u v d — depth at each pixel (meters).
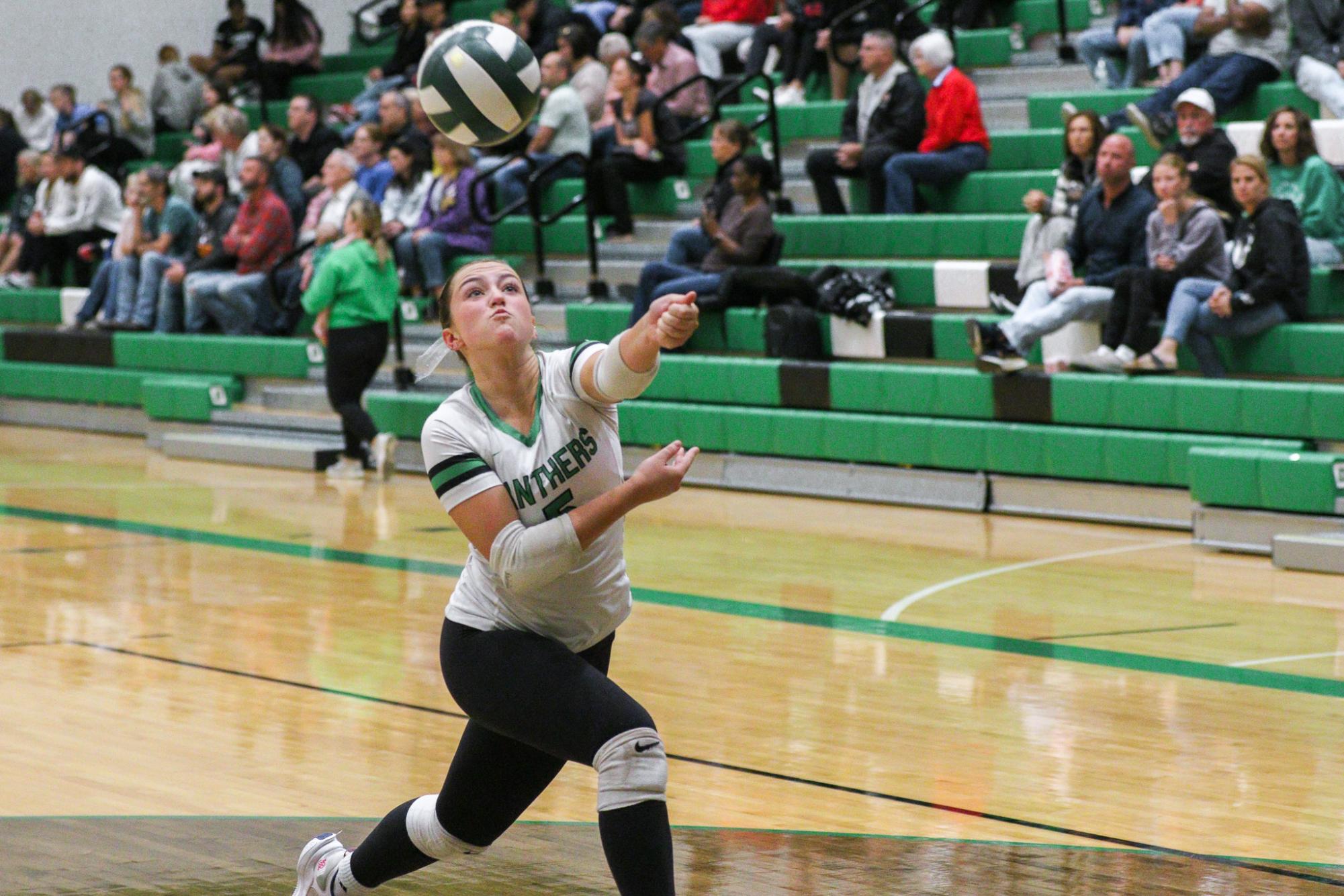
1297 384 17.72
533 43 29.62
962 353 20.69
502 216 25.77
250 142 30.30
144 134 35.12
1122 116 22.66
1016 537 18.02
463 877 7.64
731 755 9.81
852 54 26.48
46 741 10.16
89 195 31.62
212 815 8.66
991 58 26.66
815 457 21.20
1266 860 7.84
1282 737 10.23
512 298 6.12
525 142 27.52
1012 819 8.53
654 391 22.70
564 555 5.83
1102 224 19.69
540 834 8.34
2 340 30.91
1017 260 21.94
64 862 7.84
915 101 23.66
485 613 6.18
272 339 26.50
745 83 25.50
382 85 32.00
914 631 13.38
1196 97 20.31
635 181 26.28
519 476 6.09
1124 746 10.00
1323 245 19.30
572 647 6.27
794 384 21.31
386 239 25.22
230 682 11.72
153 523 19.27
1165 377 18.66
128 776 9.42
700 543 17.70
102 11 37.81
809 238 23.84
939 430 19.92
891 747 9.98
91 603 14.60
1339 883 7.49
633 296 24.62
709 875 7.58
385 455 22.89
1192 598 14.65
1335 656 12.41
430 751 9.95
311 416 25.34
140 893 7.36
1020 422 19.58
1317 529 16.47
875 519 19.36
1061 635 13.19
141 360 28.42
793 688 11.50
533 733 5.98
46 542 17.92
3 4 36.50
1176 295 18.53
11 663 12.30
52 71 37.28
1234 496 16.98
